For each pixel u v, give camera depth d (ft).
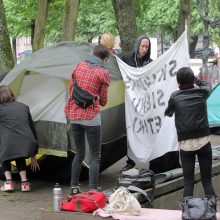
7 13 94.43
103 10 104.78
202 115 20.43
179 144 20.77
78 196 19.19
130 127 25.44
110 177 28.73
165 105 24.53
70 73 25.02
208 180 20.94
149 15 120.37
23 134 25.16
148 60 26.20
